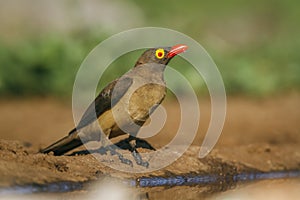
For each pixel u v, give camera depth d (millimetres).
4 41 28812
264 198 13977
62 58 25578
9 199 11578
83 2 32062
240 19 34938
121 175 13773
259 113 23766
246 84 27266
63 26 32219
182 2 33562
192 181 14820
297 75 28953
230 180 15641
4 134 18750
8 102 23938
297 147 18766
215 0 34812
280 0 35844
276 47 30766
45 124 20422
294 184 15789
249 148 17438
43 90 25219
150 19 31656
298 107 25281
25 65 25453
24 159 13203
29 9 33219
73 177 13055
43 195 12234
